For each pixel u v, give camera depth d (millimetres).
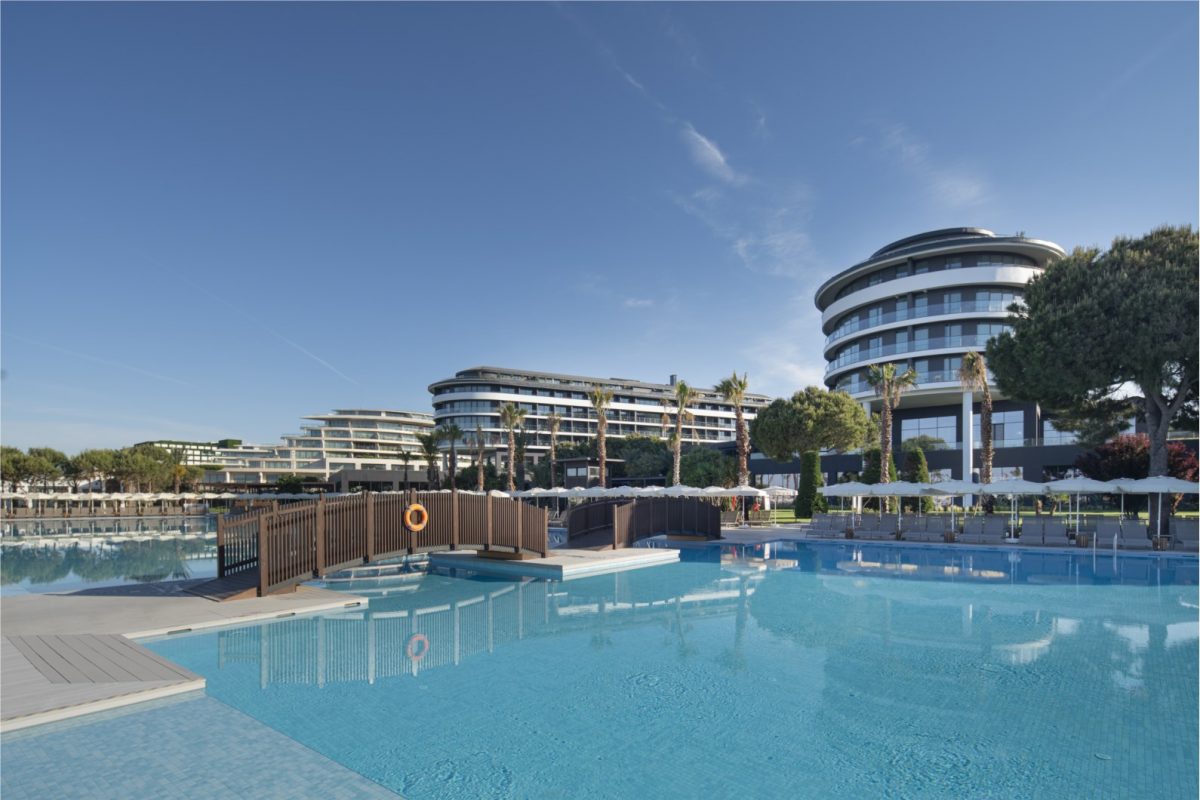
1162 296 22531
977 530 25266
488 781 5750
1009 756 6223
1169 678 8547
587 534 25234
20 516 73562
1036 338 25625
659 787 5664
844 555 22734
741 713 7391
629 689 8227
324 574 14875
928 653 9828
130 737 6535
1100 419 28578
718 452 55438
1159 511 24344
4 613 11953
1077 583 16312
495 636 11086
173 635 11023
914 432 54750
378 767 5992
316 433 147625
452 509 17625
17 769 5762
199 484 100938
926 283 49312
